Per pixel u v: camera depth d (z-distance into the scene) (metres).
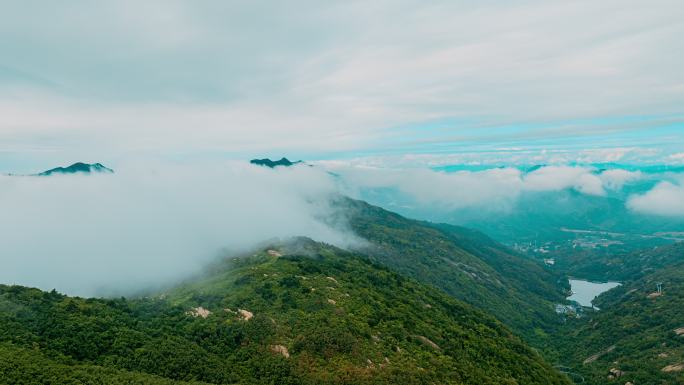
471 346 195.50
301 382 134.25
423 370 153.38
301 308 185.50
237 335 158.38
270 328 163.25
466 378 159.62
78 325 146.25
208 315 180.75
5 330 135.25
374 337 170.12
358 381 136.00
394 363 153.50
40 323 144.38
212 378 132.25
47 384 112.06
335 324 170.12
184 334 159.12
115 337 145.00
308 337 155.88
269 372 137.88
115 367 130.12
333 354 149.25
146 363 133.62
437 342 185.62
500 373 177.25
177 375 131.62
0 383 108.44
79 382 114.94
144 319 172.12
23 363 117.81
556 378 197.62
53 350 130.38
